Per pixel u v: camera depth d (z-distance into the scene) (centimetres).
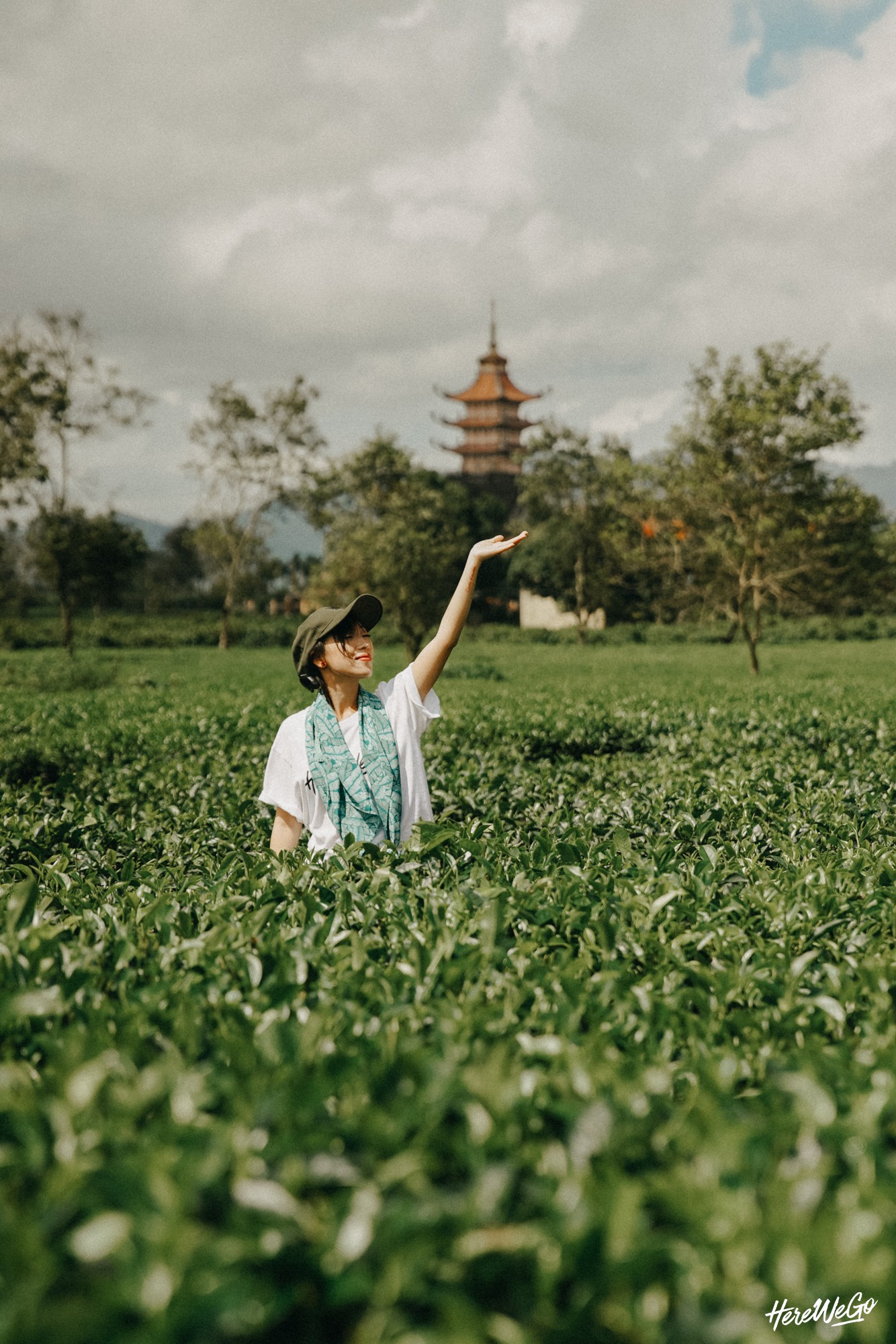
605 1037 212
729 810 521
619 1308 137
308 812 432
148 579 10194
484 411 10362
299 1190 154
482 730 1109
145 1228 135
